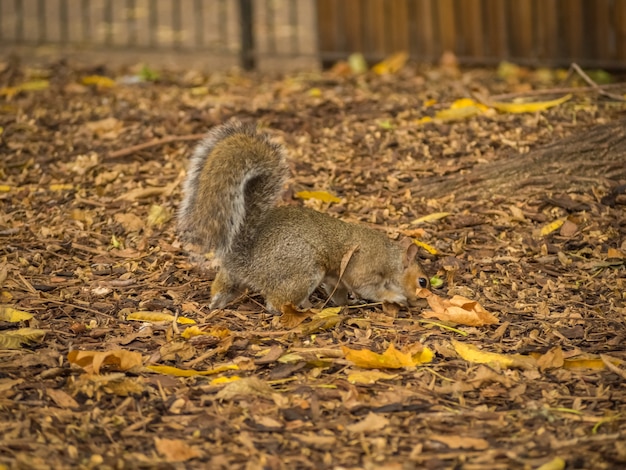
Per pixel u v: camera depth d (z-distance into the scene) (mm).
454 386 8344
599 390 8344
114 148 14383
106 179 13305
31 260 11156
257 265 10070
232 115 15359
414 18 19156
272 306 10141
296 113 15445
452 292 10656
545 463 7082
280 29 23547
